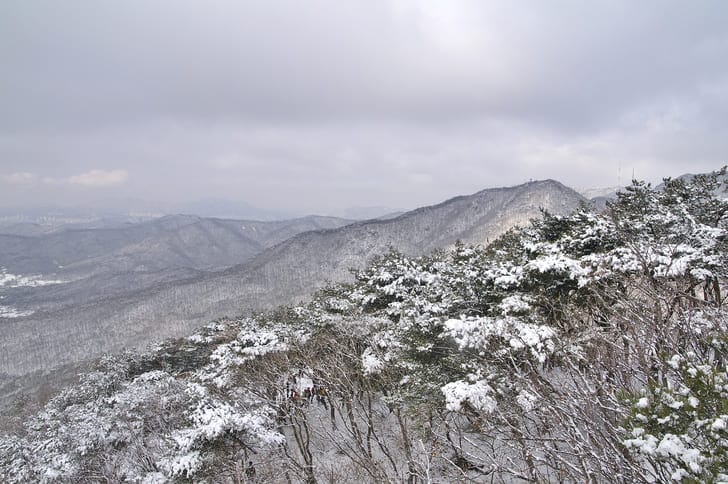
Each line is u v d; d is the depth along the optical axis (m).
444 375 11.77
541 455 7.55
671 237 12.88
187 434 11.56
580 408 5.00
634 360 5.62
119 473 13.84
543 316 10.88
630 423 4.10
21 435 22.44
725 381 3.71
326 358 14.02
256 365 15.88
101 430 15.01
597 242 13.46
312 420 15.90
